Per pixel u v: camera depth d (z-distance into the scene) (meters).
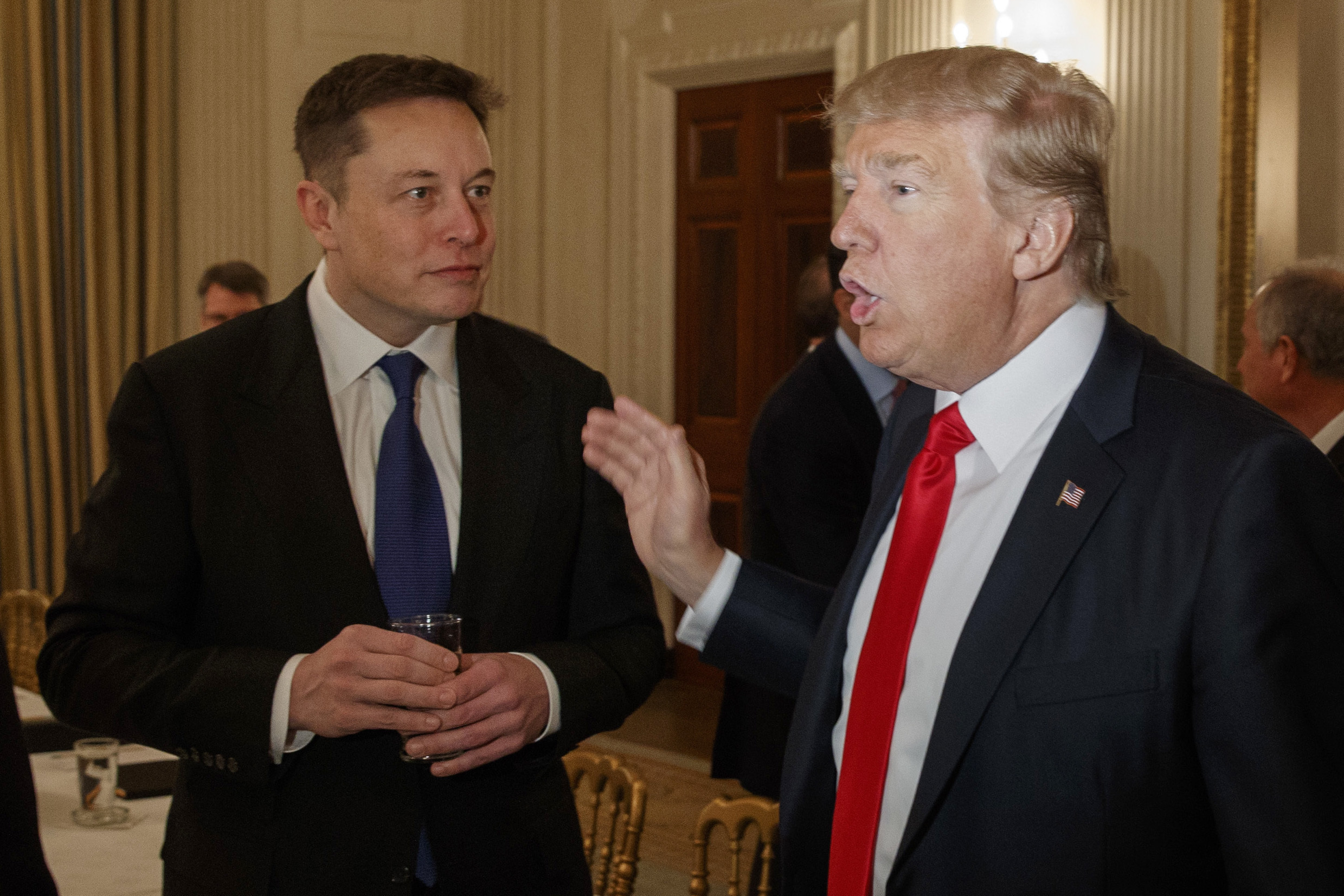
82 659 1.35
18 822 1.06
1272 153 3.60
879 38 4.78
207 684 1.29
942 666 1.02
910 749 1.03
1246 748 0.86
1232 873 0.87
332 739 1.34
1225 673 0.87
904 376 1.08
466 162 1.38
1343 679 0.88
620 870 1.83
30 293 5.43
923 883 0.97
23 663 3.18
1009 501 1.04
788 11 5.19
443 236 1.37
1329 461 0.93
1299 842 0.84
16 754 1.07
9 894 1.05
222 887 1.33
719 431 5.73
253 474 1.39
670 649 5.89
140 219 5.70
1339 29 3.42
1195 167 3.85
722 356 5.71
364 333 1.47
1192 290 3.87
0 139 5.33
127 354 5.66
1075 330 1.04
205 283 3.78
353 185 1.37
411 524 1.43
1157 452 0.95
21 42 5.37
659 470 1.26
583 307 6.12
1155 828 0.91
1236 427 0.93
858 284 1.03
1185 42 3.84
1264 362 2.17
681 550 1.25
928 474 1.09
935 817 0.97
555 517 1.50
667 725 5.14
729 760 2.53
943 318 1.01
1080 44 4.12
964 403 1.08
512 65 6.26
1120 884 0.91
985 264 1.00
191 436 1.40
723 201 5.64
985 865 0.95
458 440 1.51
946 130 0.98
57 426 5.48
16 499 5.44
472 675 1.29
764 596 1.25
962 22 4.46
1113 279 1.05
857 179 1.03
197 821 1.37
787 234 5.41
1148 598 0.92
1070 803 0.92
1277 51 3.57
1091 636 0.94
